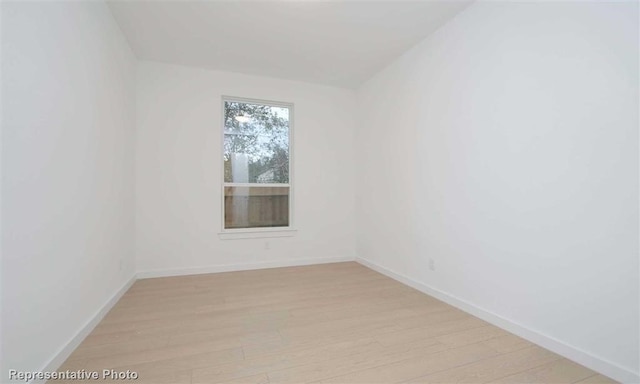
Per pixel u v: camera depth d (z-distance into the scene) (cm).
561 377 152
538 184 184
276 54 319
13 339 123
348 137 425
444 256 262
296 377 150
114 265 249
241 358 167
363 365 161
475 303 230
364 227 400
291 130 402
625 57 146
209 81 357
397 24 261
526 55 191
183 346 180
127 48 289
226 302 257
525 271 192
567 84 169
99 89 215
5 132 119
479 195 226
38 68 141
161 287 297
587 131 160
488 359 168
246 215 382
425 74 285
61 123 162
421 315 231
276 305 251
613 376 149
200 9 239
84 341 184
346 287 302
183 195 344
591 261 159
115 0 226
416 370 157
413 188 303
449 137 255
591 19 159
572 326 167
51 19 153
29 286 134
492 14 215
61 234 162
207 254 354
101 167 219
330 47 304
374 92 377
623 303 147
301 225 400
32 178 137
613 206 150
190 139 348
